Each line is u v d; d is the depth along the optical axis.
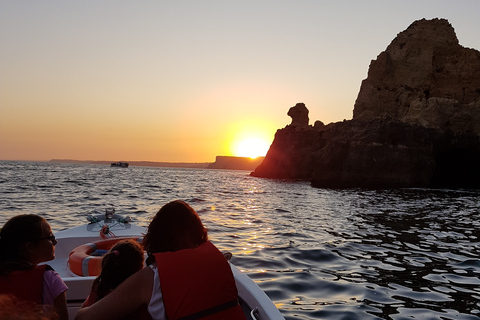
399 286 7.00
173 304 2.32
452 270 8.23
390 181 44.19
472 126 50.19
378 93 56.41
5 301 2.09
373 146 44.56
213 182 56.12
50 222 14.04
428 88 56.09
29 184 35.94
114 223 7.84
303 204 23.45
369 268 8.23
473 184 49.47
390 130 44.66
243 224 14.34
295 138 67.62
